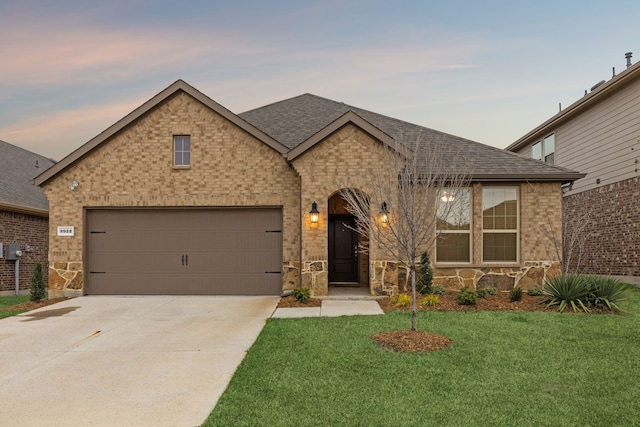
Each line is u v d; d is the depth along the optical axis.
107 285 11.74
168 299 10.97
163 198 11.61
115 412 4.28
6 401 4.59
